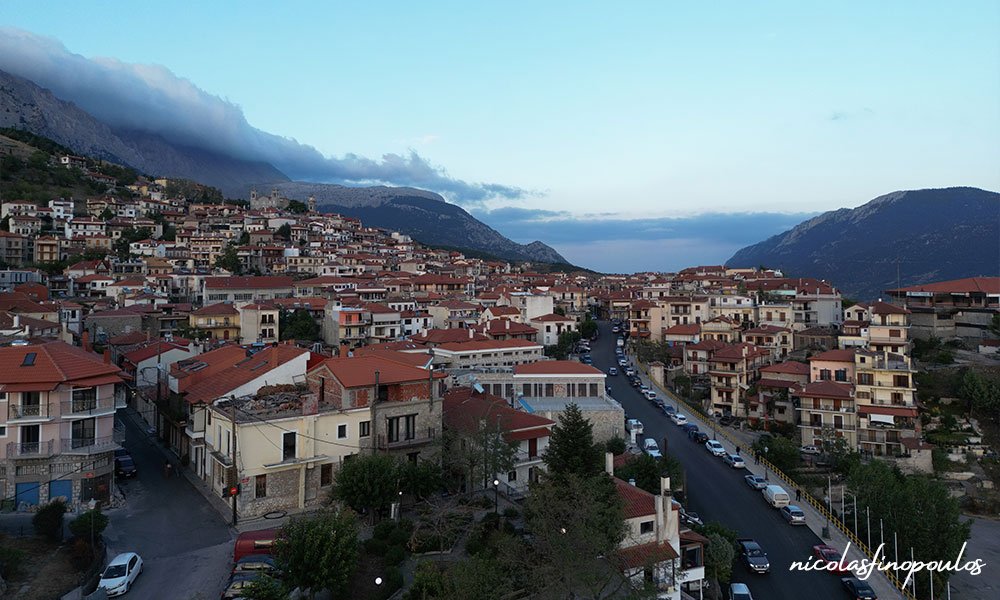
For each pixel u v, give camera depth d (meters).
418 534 42.28
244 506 45.34
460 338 110.75
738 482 71.88
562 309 176.25
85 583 34.56
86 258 178.25
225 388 53.47
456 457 53.06
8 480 44.19
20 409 44.28
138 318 116.62
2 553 34.38
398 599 35.59
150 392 69.25
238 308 125.56
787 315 135.25
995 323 111.81
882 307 104.50
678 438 87.19
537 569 34.84
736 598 45.31
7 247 172.38
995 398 89.94
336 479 45.56
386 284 178.50
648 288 192.00
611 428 78.94
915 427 86.44
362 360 54.69
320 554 35.16
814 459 82.94
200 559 39.38
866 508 61.09
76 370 46.59
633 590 34.88
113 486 48.75
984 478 81.12
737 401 100.69
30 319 77.31
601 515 37.91
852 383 91.56
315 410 48.38
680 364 123.06
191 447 57.62
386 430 52.25
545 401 83.75
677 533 42.16
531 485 52.41
